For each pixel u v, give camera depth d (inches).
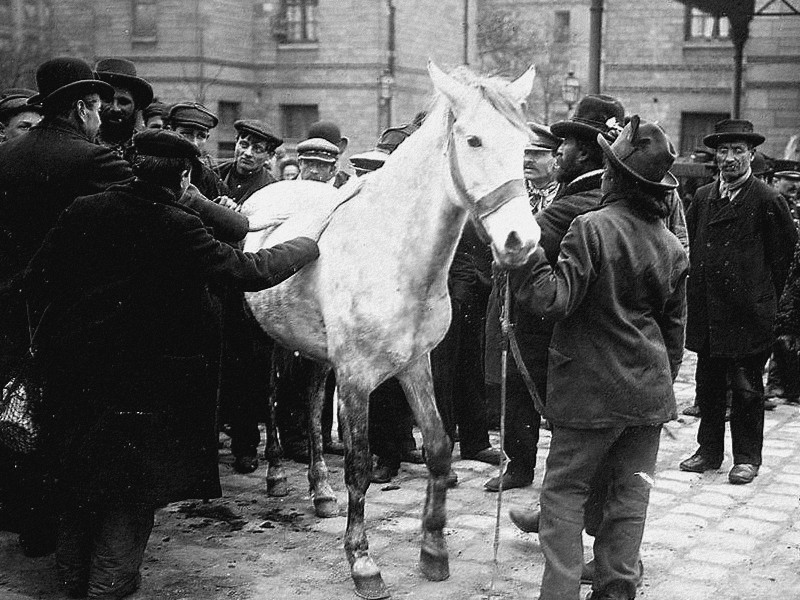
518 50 1670.8
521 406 224.4
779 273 241.6
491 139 146.2
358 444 173.5
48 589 173.6
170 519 212.1
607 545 156.2
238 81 1432.1
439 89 151.7
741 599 170.2
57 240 159.6
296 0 1427.2
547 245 187.2
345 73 1405.0
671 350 160.9
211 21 1382.9
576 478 152.9
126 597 170.2
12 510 178.5
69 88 169.2
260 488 236.5
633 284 151.6
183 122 260.4
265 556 190.4
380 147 292.7
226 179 283.1
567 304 144.0
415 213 166.7
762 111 1119.0
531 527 194.9
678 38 1188.5
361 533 173.9
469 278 247.9
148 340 162.2
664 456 264.8
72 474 162.1
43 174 167.8
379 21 1385.3
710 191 250.8
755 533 204.2
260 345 241.6
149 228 158.2
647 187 153.0
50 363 163.3
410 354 172.7
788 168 444.5
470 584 176.7
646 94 1208.8
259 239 209.5
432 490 178.9
